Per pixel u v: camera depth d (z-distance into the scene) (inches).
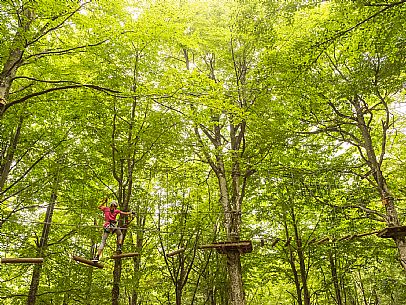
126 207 497.0
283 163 631.8
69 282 522.9
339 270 756.6
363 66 504.4
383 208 623.5
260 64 516.7
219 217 634.2
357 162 639.8
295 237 701.3
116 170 561.6
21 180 567.8
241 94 545.3
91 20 393.4
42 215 648.4
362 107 582.6
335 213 587.8
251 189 659.4
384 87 488.7
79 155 548.7
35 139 570.6
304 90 538.0
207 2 679.7
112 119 546.3
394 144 647.1
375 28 423.5
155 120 520.1
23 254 515.8
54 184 544.4
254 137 573.3
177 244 633.0
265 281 779.4
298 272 837.2
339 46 534.3
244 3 564.7
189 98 406.6
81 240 602.5
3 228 524.7
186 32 647.8
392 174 589.6
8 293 575.5
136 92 407.2
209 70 668.7
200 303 818.8
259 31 530.3
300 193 607.5
